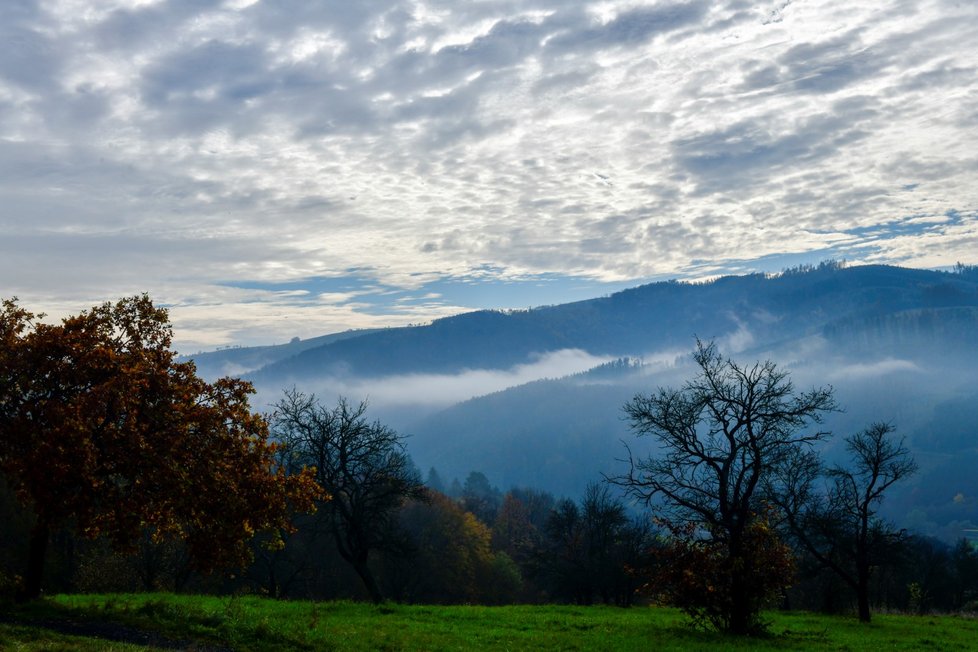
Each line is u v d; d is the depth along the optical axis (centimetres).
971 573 8562
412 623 3159
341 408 4700
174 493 2269
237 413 2617
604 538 6669
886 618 4841
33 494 2142
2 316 2359
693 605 3353
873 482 4556
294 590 6397
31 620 2150
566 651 2728
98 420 2253
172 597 3247
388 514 5047
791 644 3095
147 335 2645
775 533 3347
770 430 3319
